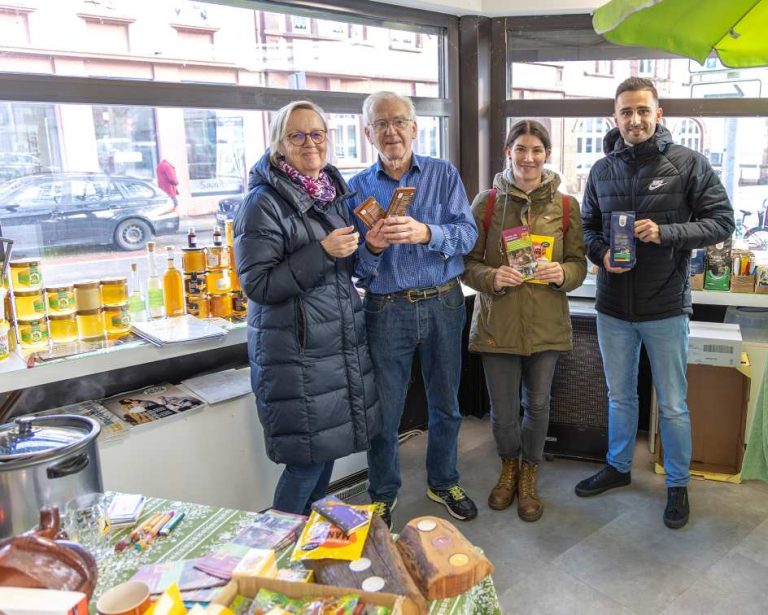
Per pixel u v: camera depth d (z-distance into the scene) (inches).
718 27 63.1
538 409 98.2
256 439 92.6
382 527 45.0
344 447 77.9
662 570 85.9
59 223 87.2
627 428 103.8
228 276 95.9
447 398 95.9
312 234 75.9
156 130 92.8
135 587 37.5
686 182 92.1
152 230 96.0
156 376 96.0
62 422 58.9
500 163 130.6
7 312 79.1
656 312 94.0
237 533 49.7
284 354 74.2
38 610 31.4
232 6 95.2
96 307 83.3
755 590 81.5
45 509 40.4
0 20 76.9
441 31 124.5
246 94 98.3
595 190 99.7
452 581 40.4
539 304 94.6
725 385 107.1
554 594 81.6
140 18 86.6
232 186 103.2
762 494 104.3
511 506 103.2
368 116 84.4
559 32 124.3
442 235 83.6
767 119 117.9
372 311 88.3
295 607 36.9
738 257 112.4
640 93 89.4
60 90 80.7
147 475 81.7
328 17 107.0
